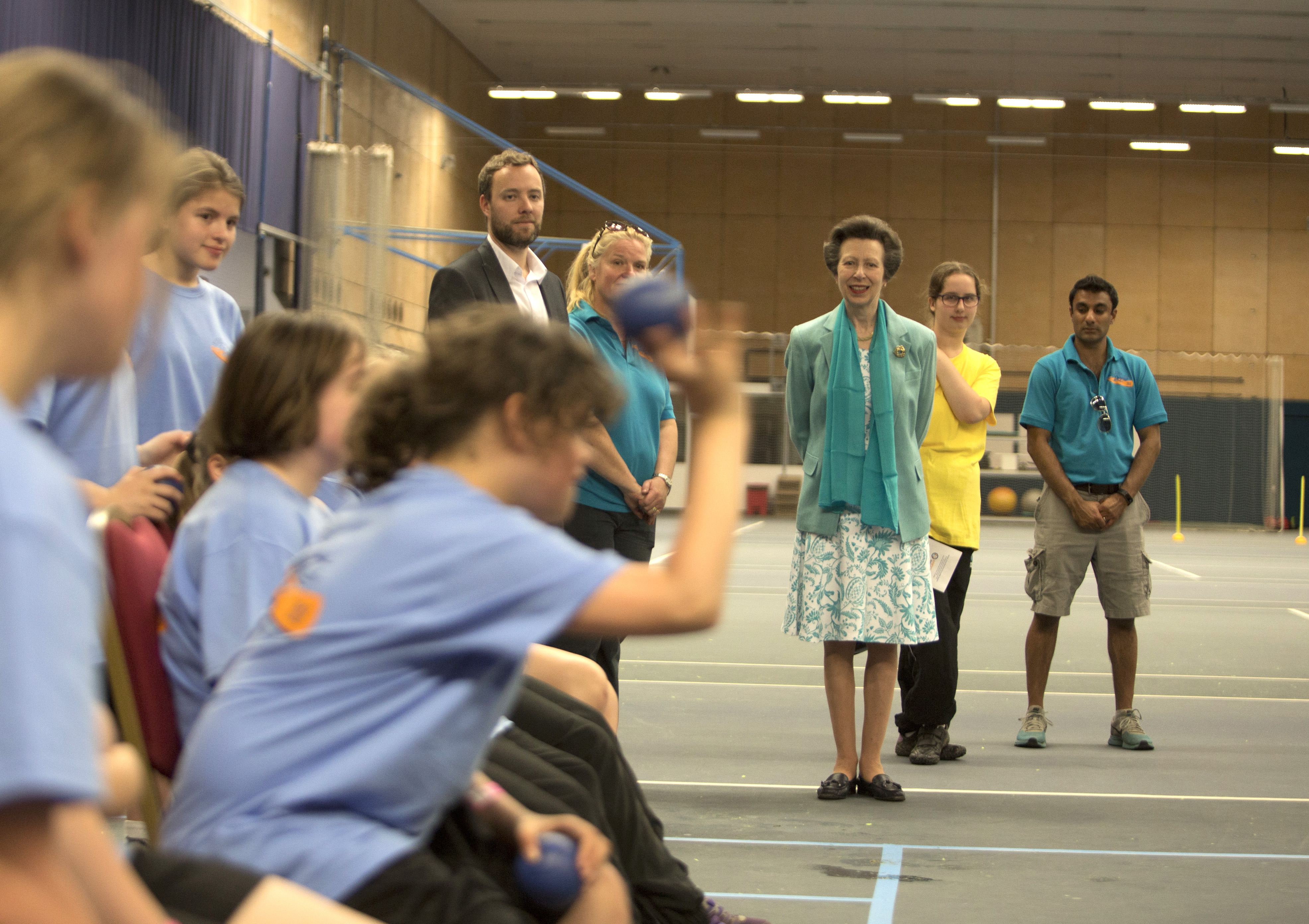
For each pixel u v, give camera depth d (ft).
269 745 4.33
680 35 76.89
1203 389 83.97
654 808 12.42
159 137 2.61
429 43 72.08
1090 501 16.29
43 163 2.41
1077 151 85.97
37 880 2.32
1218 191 86.12
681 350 4.37
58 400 7.20
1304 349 86.43
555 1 71.51
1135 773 14.43
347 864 4.19
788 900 9.37
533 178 12.84
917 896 9.52
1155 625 30.45
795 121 86.74
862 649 13.87
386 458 4.72
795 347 13.85
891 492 12.98
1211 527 83.20
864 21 73.61
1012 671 22.84
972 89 85.10
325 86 54.13
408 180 66.39
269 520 5.65
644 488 13.15
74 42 33.65
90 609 2.41
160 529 6.23
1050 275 86.28
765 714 18.22
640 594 4.17
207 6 41.42
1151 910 9.23
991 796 13.16
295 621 4.45
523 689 6.70
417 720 4.30
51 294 2.47
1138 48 76.54
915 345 13.52
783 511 80.43
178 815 4.48
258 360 5.81
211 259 9.35
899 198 86.48
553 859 4.91
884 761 15.07
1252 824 12.05
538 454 4.64
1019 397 81.10
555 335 4.67
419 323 66.49
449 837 5.08
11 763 2.21
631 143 87.25
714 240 87.20
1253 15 70.95
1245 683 21.79
